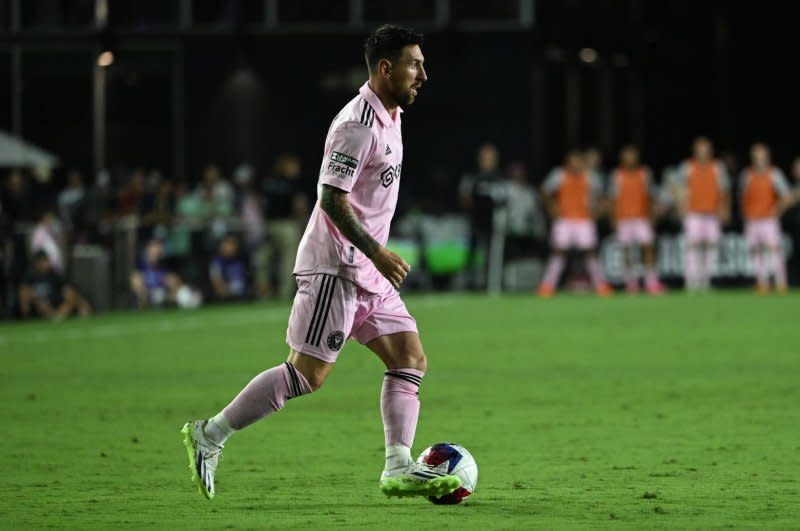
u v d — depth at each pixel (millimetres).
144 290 93188
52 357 59000
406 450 25969
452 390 46000
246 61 122438
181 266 95812
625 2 124500
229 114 122562
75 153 121938
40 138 121938
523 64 120688
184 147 122750
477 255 103562
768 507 25594
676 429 36656
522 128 121062
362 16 122000
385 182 25797
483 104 121188
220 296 97250
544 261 104688
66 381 49906
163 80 122688
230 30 122000
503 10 120875
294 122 122688
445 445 26375
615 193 99375
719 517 24609
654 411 40344
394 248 102625
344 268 25500
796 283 103625
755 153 98000
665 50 129875
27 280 84125
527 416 39625
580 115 123625
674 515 24828
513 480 29109
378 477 29766
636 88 127562
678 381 47781
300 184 117188
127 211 99312
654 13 128625
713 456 32031
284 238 100000
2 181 109312
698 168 98875
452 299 95625
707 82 132750
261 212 101375
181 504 26562
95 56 121188
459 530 23562
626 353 57812
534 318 77375
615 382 47750
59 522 24641
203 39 122188
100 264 88625
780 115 138000
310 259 25656
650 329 69062
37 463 31984
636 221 98938
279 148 122938
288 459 32344
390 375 26234
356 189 25672
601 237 103438
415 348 26234
